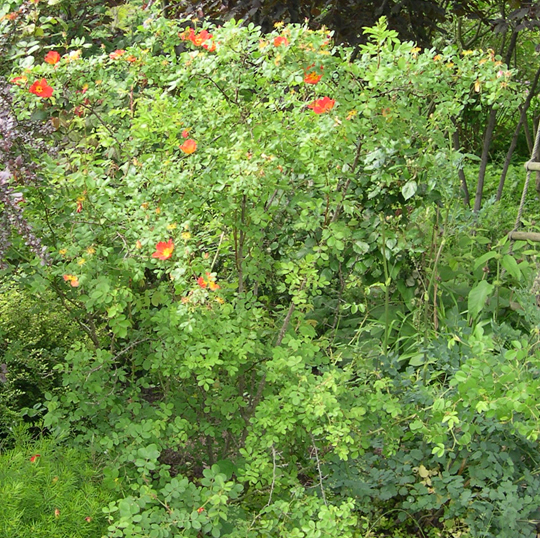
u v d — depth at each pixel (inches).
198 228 113.4
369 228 136.5
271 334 114.8
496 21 211.9
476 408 92.7
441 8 207.8
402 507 107.3
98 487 96.0
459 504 102.1
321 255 101.7
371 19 197.0
